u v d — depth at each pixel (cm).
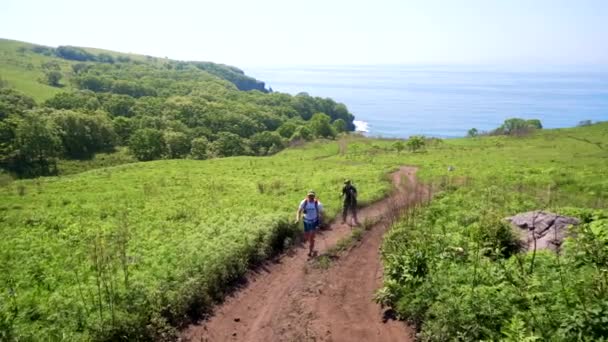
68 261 1596
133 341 921
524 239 1282
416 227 1580
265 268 1455
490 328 791
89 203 2908
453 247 1224
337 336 979
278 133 14238
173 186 3609
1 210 2758
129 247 1744
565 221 1330
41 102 14850
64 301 1155
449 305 876
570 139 7512
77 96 14588
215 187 3425
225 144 11938
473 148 7262
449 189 2745
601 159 4919
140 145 10875
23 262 1622
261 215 2097
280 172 4525
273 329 1048
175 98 16788
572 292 811
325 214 2128
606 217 1470
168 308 1077
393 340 933
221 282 1280
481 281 994
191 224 2156
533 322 749
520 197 2278
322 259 1488
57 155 10344
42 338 929
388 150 8044
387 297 1072
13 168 9269
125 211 2584
